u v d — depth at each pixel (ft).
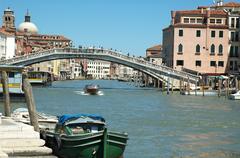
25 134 66.95
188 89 254.68
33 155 65.31
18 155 64.34
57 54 270.67
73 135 67.05
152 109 164.86
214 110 164.66
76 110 156.15
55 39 602.03
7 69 96.02
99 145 66.39
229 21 297.94
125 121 125.08
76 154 67.72
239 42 297.74
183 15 301.22
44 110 153.28
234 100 218.59
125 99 214.28
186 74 272.92
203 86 255.50
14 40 376.27
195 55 296.71
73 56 271.90
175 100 210.79
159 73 273.75
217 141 93.91
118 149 67.56
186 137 98.22
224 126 118.21
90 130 71.61
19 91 160.97
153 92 274.57
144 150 81.87
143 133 102.22
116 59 273.33
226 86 256.32
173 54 297.33
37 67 495.41
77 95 237.66
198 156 78.38
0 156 56.90
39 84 317.22
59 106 170.71
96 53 271.90
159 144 88.53
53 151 70.64
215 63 297.33
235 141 94.22
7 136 66.08
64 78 621.72
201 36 296.92
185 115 144.66
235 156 79.00
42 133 73.41
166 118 134.51
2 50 360.07
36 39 599.98
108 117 135.03
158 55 424.87
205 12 301.84
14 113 98.58
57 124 72.95
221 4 341.21
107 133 66.49
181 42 296.92
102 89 311.06
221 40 297.53
